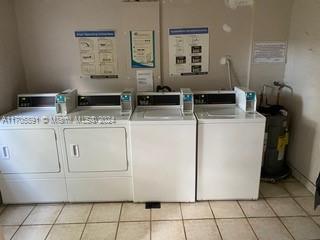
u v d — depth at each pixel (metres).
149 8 2.89
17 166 2.48
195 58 3.06
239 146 2.43
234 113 2.55
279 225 2.24
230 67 3.09
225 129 2.39
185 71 3.10
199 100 2.84
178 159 2.45
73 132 2.41
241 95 2.70
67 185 2.54
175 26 2.96
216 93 2.85
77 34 2.98
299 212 2.40
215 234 2.15
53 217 2.41
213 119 2.37
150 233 2.18
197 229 2.21
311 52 2.61
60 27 2.97
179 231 2.19
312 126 2.63
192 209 2.48
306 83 2.70
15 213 2.48
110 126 2.39
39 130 2.39
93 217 2.40
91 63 3.07
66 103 2.63
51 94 2.84
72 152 2.45
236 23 2.96
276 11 2.91
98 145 2.44
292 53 2.94
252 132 2.39
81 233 2.20
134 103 2.84
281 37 2.99
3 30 2.68
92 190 2.56
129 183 2.55
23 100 2.84
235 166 2.49
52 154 2.46
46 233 2.21
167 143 2.40
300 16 2.76
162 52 3.04
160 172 2.48
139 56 3.03
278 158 2.93
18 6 2.89
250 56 3.04
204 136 2.41
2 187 2.54
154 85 3.12
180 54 3.05
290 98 3.02
